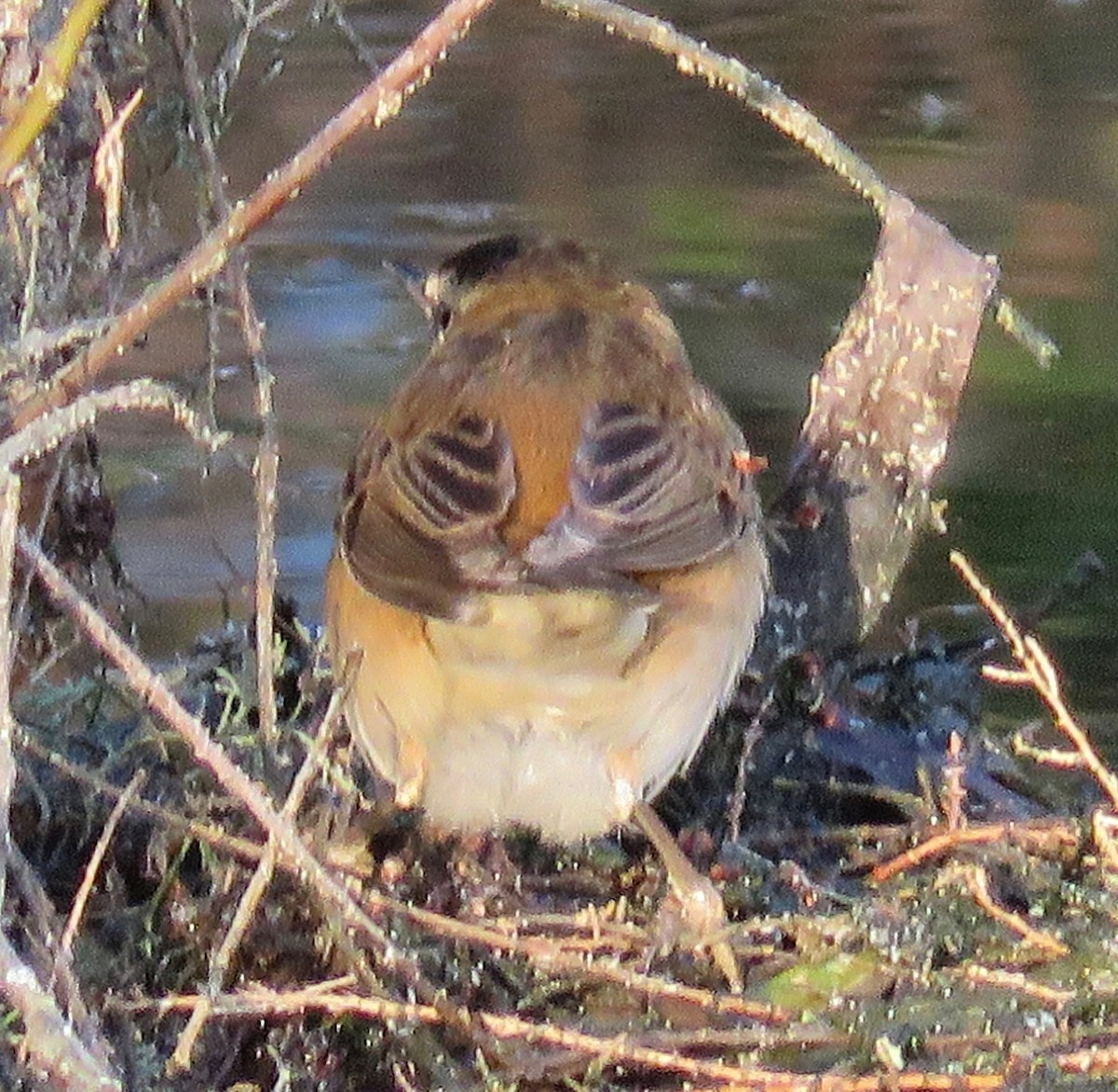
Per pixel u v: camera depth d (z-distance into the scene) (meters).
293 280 17.88
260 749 9.80
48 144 9.52
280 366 16.22
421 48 7.34
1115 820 9.63
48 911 8.21
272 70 12.98
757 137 21.81
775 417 16.17
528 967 9.38
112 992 8.52
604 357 9.85
